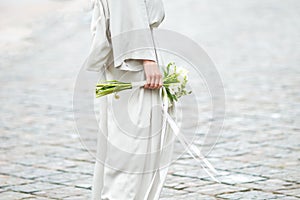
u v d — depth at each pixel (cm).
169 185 826
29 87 1527
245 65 1717
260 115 1222
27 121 1214
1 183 844
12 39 2136
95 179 649
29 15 2512
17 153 998
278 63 1738
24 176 875
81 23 2336
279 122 1168
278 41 2055
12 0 2822
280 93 1407
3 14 2545
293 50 1914
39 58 1884
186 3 2953
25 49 1998
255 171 881
